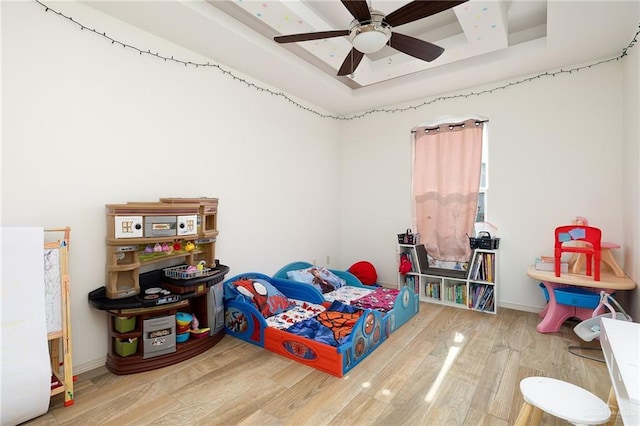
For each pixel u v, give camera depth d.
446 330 2.87
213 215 2.80
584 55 2.85
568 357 2.34
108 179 2.28
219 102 3.02
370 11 1.84
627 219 2.70
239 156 3.23
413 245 3.76
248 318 2.64
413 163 4.07
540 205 3.26
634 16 2.23
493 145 3.50
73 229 2.12
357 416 1.71
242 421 1.68
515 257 3.40
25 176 1.93
